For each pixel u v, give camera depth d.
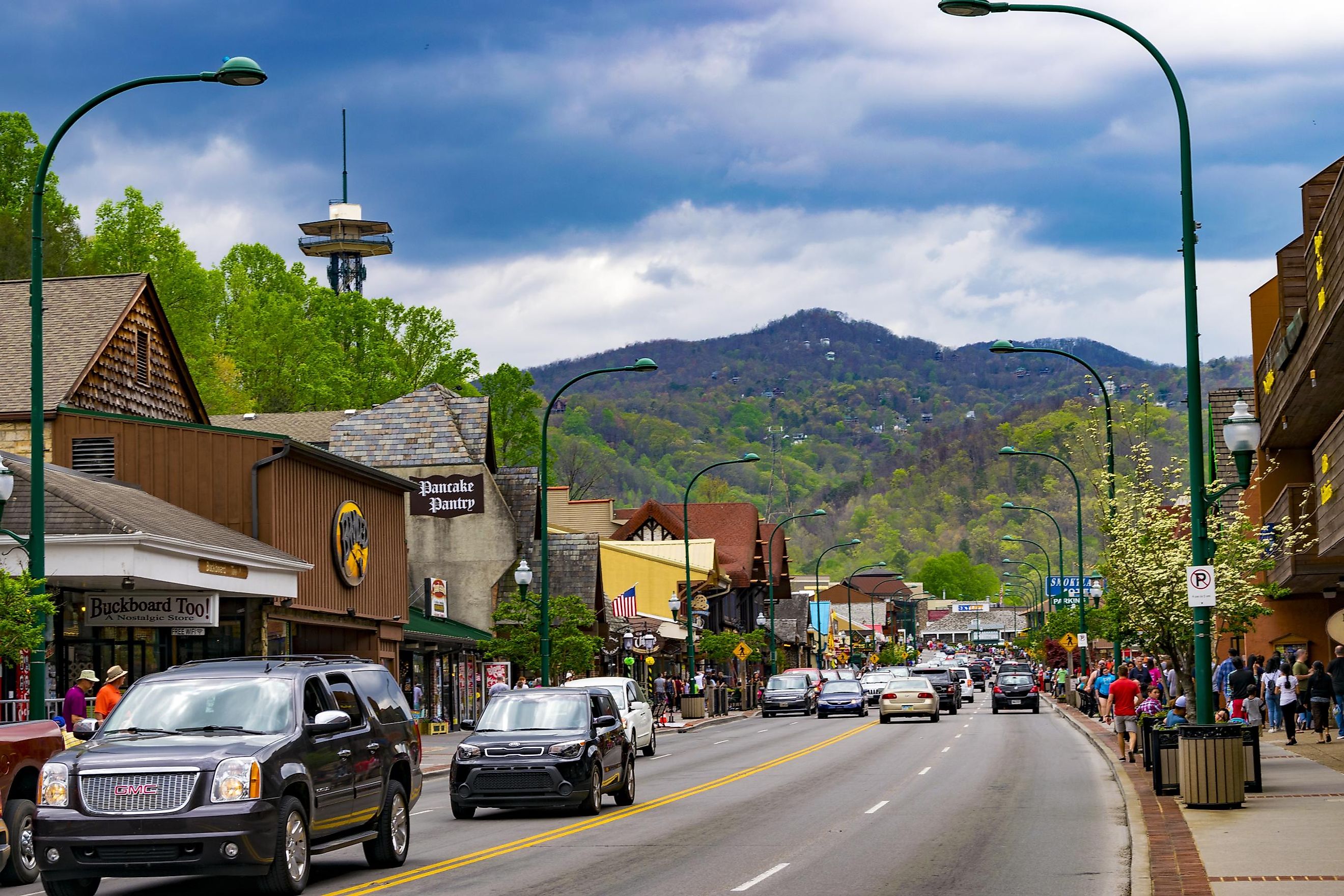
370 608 41.53
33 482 20.73
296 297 79.94
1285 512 34.78
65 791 13.50
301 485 36.94
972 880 14.62
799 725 57.31
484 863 16.83
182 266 65.38
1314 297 26.12
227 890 15.13
